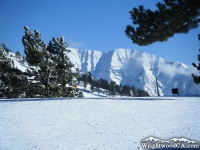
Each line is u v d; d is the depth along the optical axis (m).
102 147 5.52
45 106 12.89
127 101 15.12
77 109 11.66
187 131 6.74
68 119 9.17
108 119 8.98
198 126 7.35
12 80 30.12
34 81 32.69
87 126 7.90
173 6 17.31
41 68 31.00
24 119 9.36
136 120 8.64
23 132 7.28
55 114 10.34
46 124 8.36
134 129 7.23
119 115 9.82
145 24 19.33
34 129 7.65
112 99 16.92
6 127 8.00
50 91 31.62
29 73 31.19
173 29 18.31
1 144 6.02
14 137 6.70
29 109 11.97
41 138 6.53
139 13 19.55
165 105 13.06
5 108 12.52
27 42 31.77
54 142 6.09
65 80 32.97
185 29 18.70
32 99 18.14
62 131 7.30
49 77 31.70
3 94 29.94
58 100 16.02
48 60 32.16
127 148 5.38
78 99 16.78
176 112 10.39
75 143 5.95
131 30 19.94
